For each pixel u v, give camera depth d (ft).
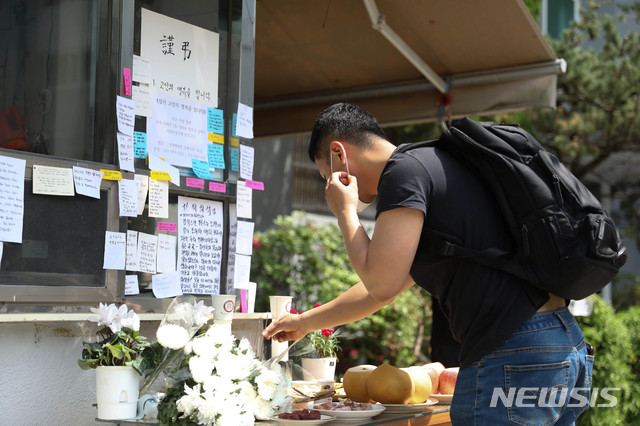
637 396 15.90
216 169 8.63
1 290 6.24
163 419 5.86
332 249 22.89
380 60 14.87
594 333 14.84
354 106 7.01
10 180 6.40
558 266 5.72
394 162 6.05
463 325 6.04
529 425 5.75
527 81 14.53
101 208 7.12
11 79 7.06
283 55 14.84
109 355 6.19
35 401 6.53
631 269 35.19
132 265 7.57
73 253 6.85
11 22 7.09
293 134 16.83
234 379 6.05
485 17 12.87
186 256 8.19
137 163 7.66
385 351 21.43
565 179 6.04
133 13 7.55
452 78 15.28
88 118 7.43
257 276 22.25
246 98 8.96
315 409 6.86
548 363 5.75
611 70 26.27
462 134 6.05
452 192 5.96
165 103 8.05
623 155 32.76
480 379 5.86
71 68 7.42
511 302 5.83
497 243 5.95
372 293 5.88
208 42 8.67
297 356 8.50
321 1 12.77
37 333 6.57
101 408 6.16
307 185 28.37
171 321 6.39
